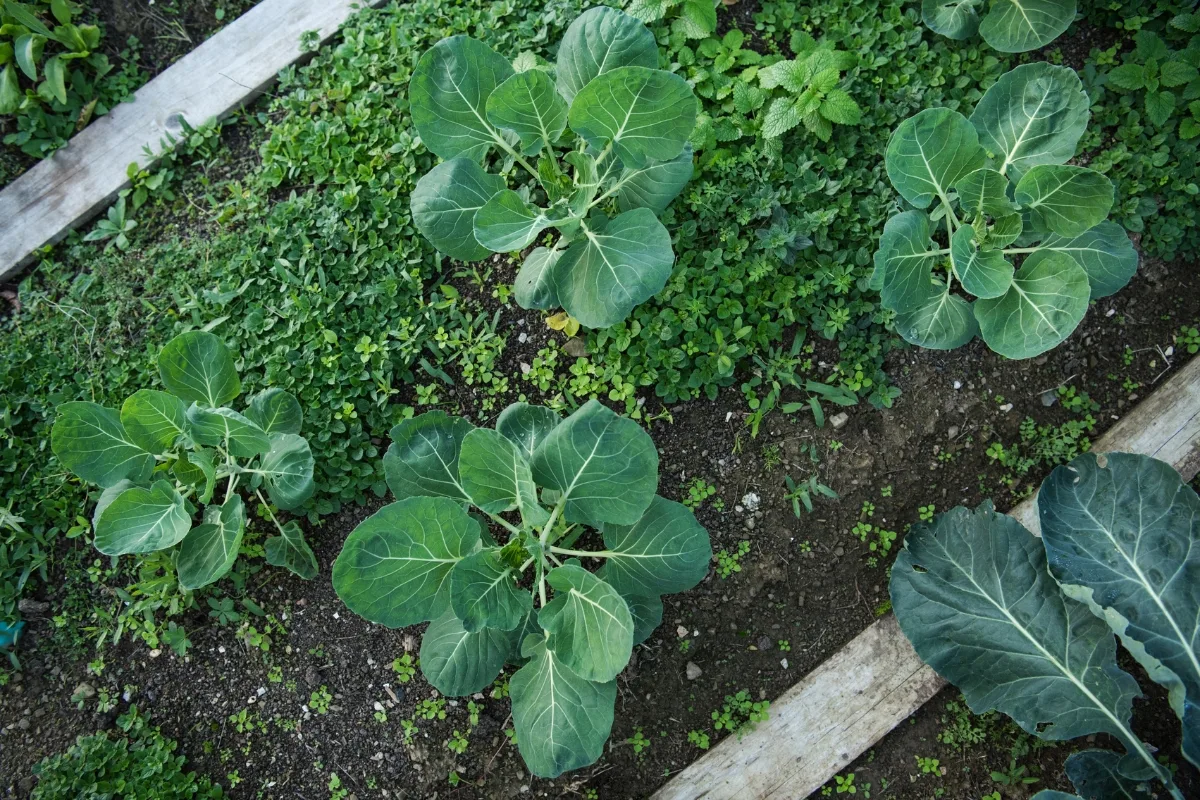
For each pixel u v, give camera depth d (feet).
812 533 5.64
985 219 5.60
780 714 5.55
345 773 5.57
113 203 6.06
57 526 5.72
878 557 5.63
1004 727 5.52
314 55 6.11
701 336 5.57
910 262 5.32
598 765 5.56
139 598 5.66
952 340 5.43
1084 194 5.18
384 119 5.84
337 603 5.66
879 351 5.63
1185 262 5.70
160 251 5.95
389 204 5.77
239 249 5.86
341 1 6.11
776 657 5.62
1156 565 5.34
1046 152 5.41
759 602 5.64
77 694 5.62
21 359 5.83
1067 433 5.64
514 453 4.95
